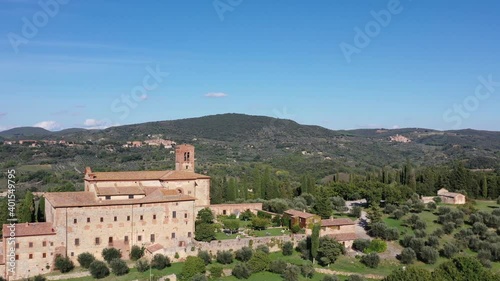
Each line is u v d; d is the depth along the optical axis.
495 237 120.00
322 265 108.00
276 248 115.81
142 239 107.69
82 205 100.69
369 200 159.00
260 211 142.75
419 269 88.94
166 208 110.50
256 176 175.00
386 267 107.69
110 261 98.75
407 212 146.25
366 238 121.50
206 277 93.38
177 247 105.44
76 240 100.25
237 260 107.75
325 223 122.44
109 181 117.69
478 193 190.62
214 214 135.38
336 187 178.25
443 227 128.38
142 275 95.44
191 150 140.12
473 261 90.69
